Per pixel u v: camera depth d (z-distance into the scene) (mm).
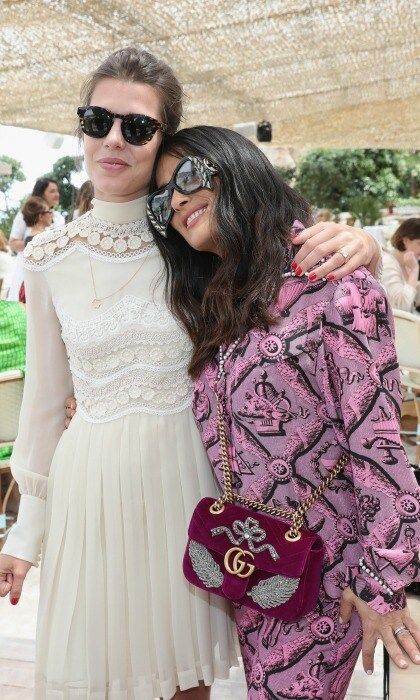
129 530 1444
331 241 1257
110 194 1459
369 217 17719
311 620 1292
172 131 1502
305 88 6188
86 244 1500
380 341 1233
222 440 1344
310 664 1289
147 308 1452
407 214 14570
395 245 5273
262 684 1315
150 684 1478
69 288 1499
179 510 1468
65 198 7289
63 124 6262
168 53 4590
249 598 1295
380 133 8781
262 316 1268
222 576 1312
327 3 3906
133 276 1477
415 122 8148
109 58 1456
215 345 1343
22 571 1536
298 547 1246
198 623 1486
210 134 1396
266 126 7102
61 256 1502
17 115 5859
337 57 5203
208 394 1384
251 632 1374
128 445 1447
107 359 1458
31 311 1545
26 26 3797
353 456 1205
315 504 1286
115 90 1407
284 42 4625
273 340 1258
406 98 6848
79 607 1483
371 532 1190
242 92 6113
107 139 1387
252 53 4844
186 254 1468
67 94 5285
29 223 5504
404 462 1192
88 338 1449
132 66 1429
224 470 1344
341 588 1286
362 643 1255
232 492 1343
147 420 1455
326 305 1230
